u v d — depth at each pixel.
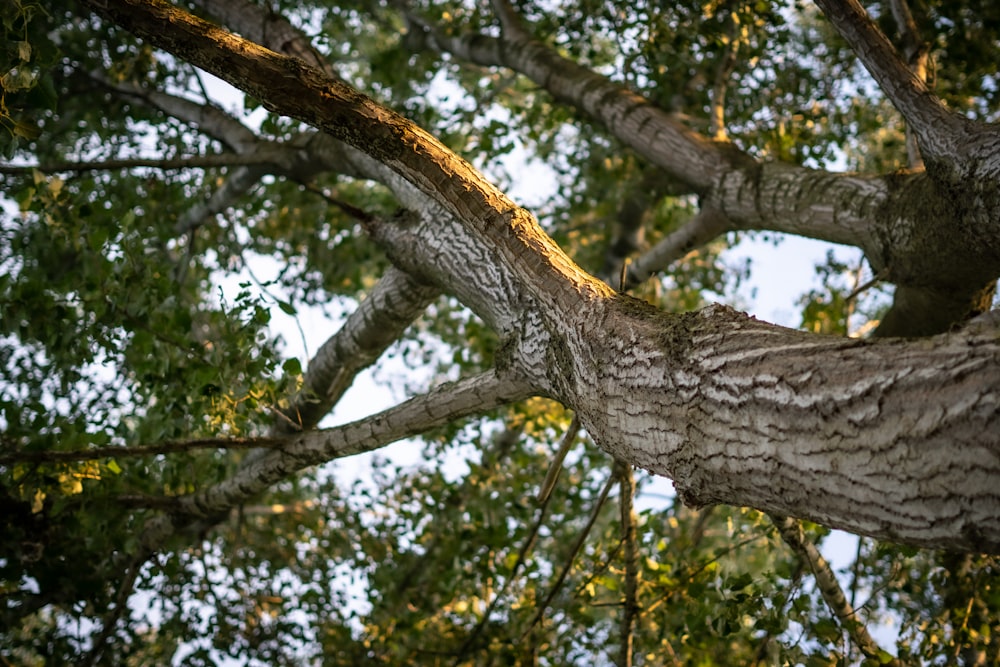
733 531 3.95
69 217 3.65
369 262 6.90
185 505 4.30
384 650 5.46
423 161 2.31
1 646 4.43
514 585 5.14
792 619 3.60
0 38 2.73
